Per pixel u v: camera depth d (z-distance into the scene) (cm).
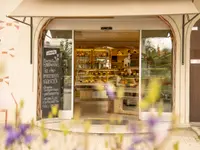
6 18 758
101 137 612
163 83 777
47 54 784
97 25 788
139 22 778
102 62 1344
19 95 759
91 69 1277
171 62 775
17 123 154
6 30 758
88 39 1225
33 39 760
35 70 762
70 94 804
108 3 660
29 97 759
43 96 774
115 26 784
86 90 1224
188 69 751
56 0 675
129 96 953
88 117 820
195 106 763
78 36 1108
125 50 1339
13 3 755
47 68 782
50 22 783
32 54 760
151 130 129
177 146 144
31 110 757
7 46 759
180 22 749
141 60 783
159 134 132
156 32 780
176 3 645
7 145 138
